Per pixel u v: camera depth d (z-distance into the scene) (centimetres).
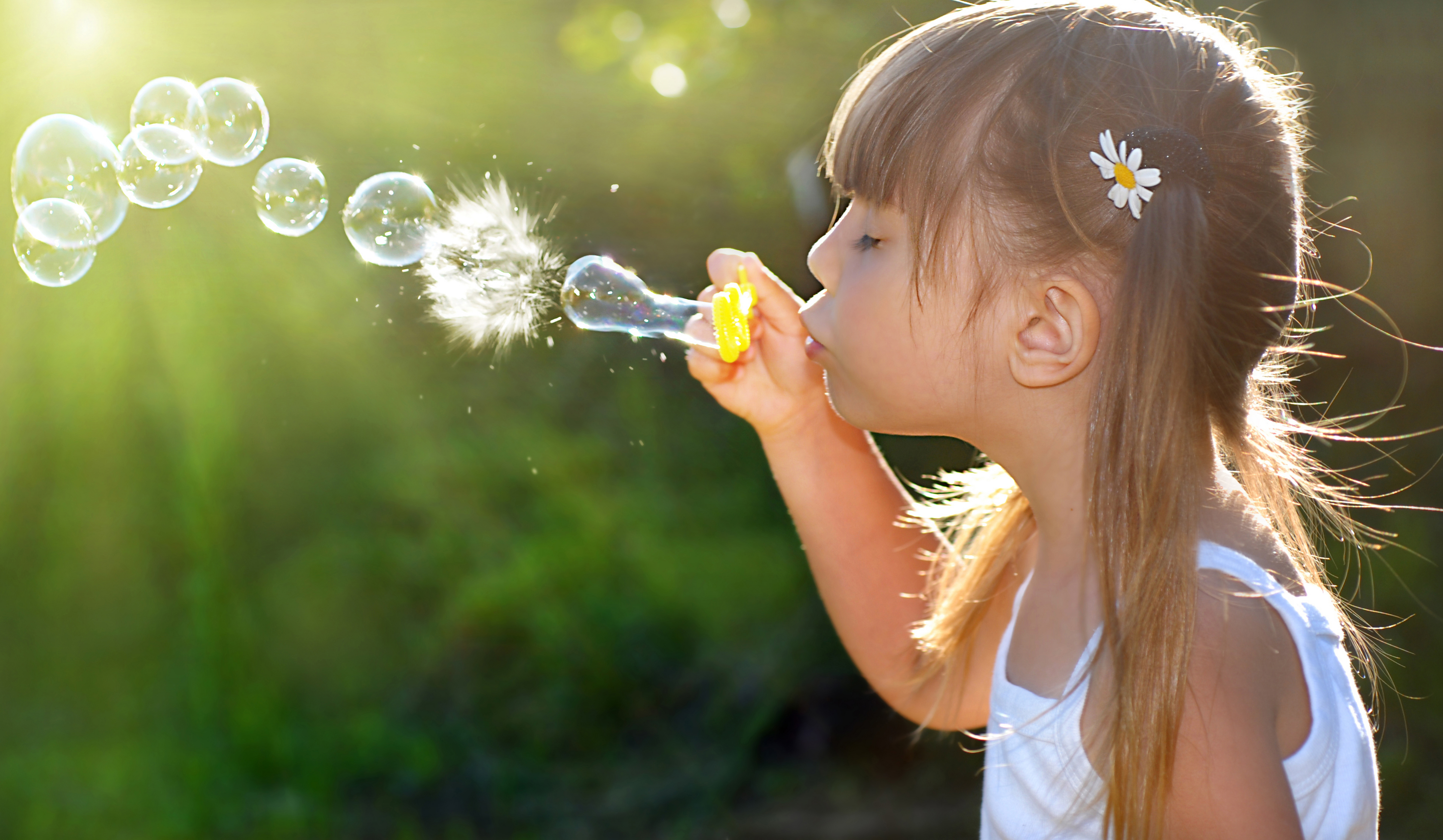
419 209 152
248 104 163
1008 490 146
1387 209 468
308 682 439
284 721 421
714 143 486
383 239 151
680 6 471
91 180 157
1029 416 116
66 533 476
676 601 467
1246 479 121
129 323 488
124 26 429
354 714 429
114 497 480
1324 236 475
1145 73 109
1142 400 104
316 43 471
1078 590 114
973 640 148
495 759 412
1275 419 134
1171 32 113
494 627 456
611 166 479
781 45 466
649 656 449
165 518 476
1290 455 132
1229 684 97
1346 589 418
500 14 504
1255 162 109
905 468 363
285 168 162
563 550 481
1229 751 96
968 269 113
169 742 410
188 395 484
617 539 489
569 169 477
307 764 404
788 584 474
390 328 471
